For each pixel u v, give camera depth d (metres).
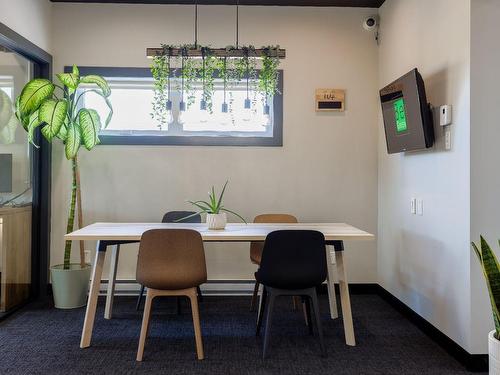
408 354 2.77
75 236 2.78
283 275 2.67
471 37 2.54
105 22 4.14
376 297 4.11
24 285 3.79
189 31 4.18
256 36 4.19
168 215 3.78
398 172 3.69
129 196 4.15
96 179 4.13
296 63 4.20
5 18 3.22
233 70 3.64
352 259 4.21
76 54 4.12
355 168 4.21
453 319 2.74
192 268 2.66
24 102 3.29
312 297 2.75
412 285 3.39
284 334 3.11
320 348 2.85
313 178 4.21
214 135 4.23
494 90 2.54
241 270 4.17
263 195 4.19
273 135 4.19
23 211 3.74
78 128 3.54
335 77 4.21
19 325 3.26
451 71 2.76
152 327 3.23
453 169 2.74
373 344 2.93
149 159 4.16
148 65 4.15
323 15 4.21
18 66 3.68
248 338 3.02
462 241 2.62
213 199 3.29
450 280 2.78
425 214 3.15
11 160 3.53
